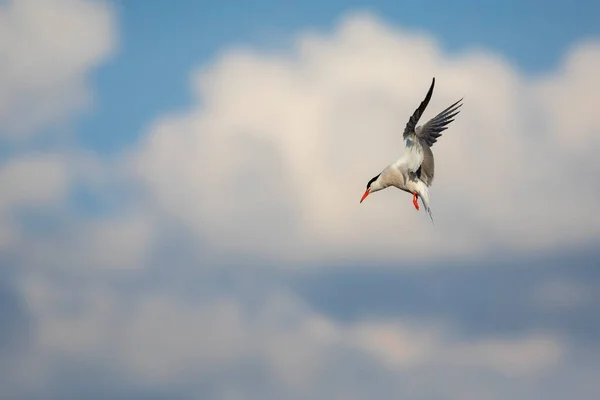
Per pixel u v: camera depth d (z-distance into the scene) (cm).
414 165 2175
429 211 2158
